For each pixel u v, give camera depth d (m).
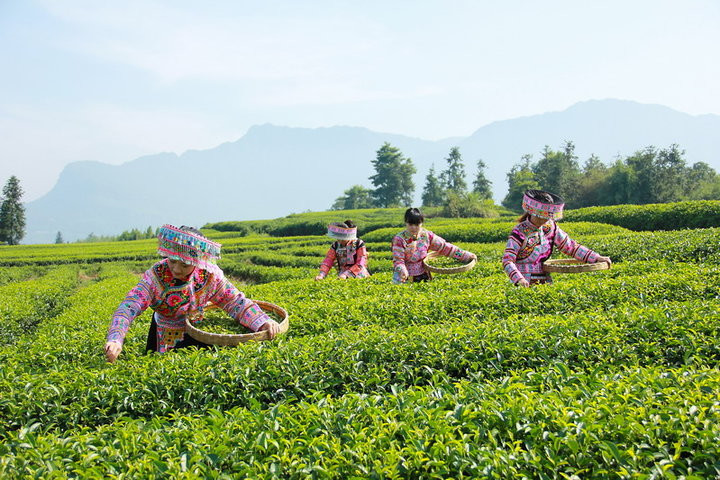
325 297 8.84
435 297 7.77
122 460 3.38
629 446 3.30
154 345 5.94
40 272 33.19
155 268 5.55
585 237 16.58
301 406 4.00
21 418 4.49
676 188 74.62
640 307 6.56
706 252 11.52
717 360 5.14
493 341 5.52
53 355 6.48
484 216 60.06
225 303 5.89
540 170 98.56
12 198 97.62
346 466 3.24
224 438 3.54
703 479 2.94
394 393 4.13
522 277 7.43
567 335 5.55
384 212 70.38
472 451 3.28
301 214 74.62
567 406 3.69
